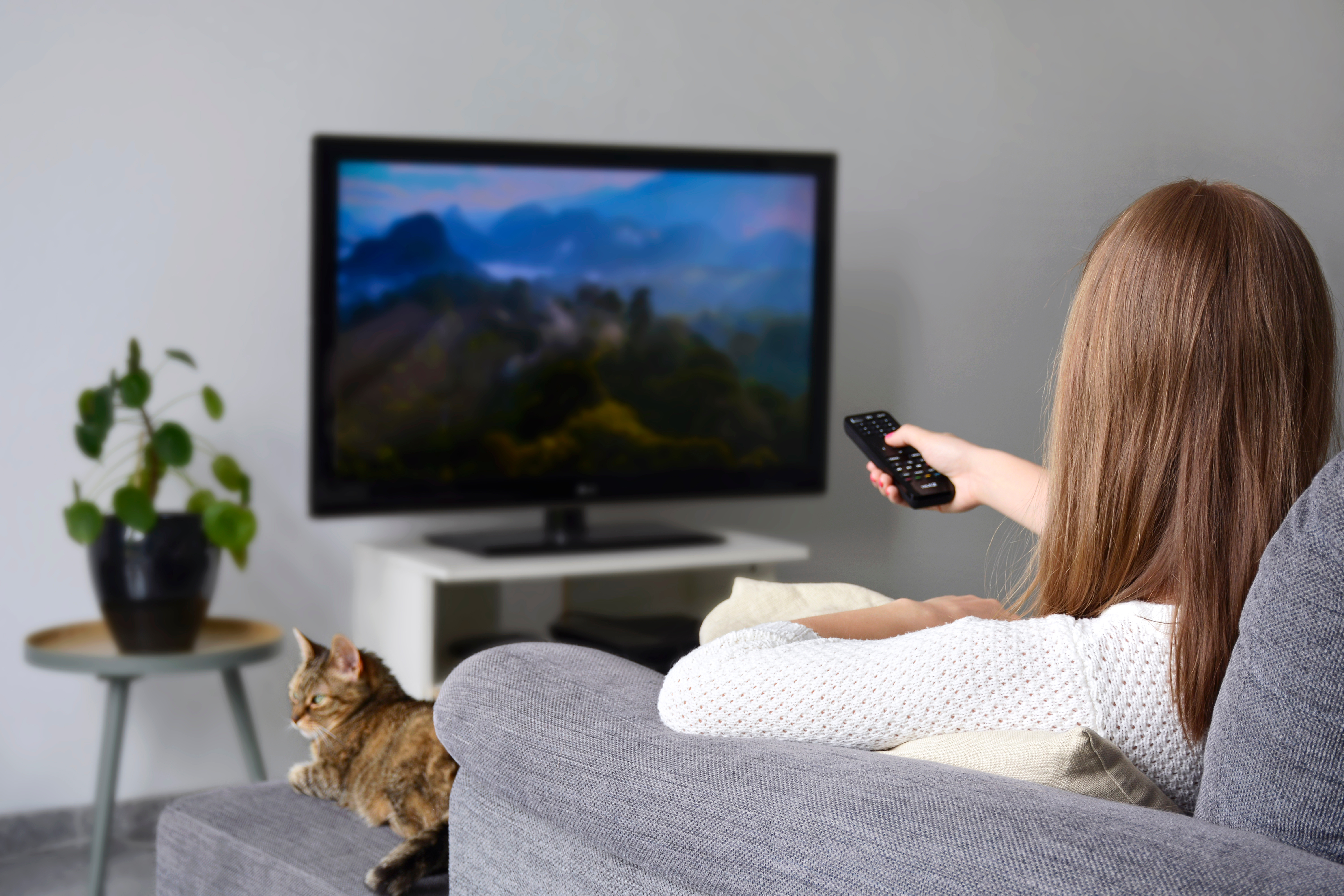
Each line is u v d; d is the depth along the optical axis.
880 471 1.28
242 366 2.60
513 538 2.69
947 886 0.60
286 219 2.62
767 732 0.77
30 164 2.42
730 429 2.88
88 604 2.51
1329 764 0.58
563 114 2.85
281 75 2.60
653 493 2.83
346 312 2.55
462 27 2.74
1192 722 0.72
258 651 2.22
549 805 0.82
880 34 3.20
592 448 2.77
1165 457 0.76
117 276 2.49
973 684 0.72
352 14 2.65
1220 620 0.73
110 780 2.20
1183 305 0.76
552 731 0.83
